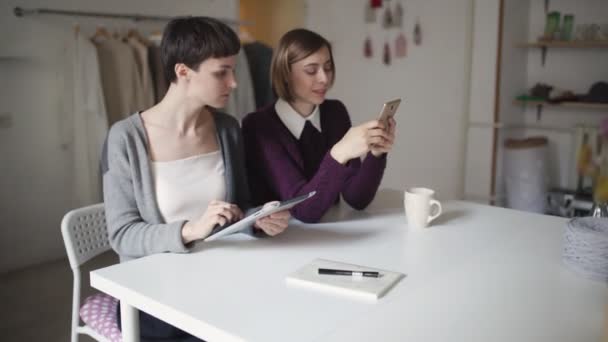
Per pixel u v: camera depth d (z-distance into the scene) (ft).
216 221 3.70
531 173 10.64
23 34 9.94
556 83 11.43
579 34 10.63
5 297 8.87
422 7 11.94
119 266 3.55
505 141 11.06
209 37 3.98
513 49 11.07
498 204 11.30
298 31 5.18
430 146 12.31
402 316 2.79
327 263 3.53
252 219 3.67
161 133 4.38
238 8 13.19
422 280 3.28
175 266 3.55
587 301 3.00
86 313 4.66
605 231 3.47
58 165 10.74
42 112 10.38
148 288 3.18
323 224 4.55
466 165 11.43
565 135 11.47
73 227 4.76
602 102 10.07
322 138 5.56
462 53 11.37
